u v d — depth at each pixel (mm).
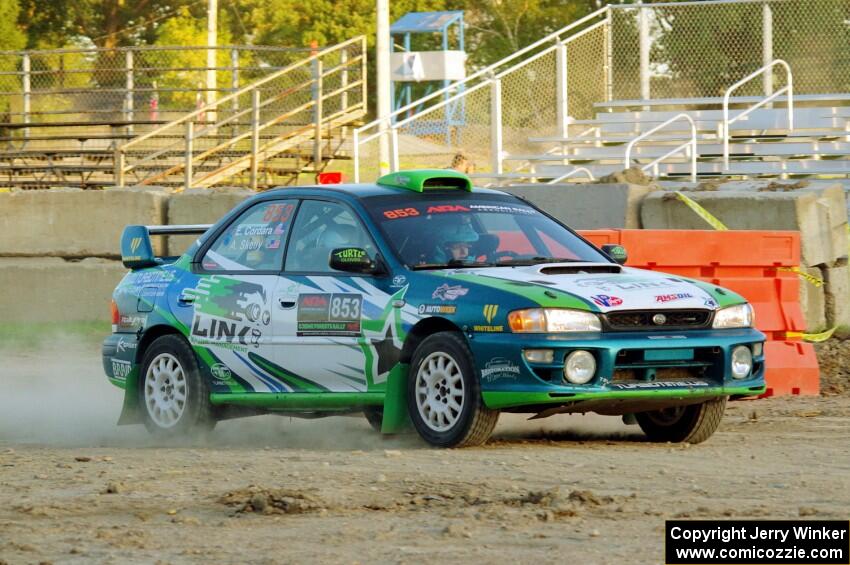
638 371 20891
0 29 120625
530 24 117875
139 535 15125
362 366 22234
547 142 60719
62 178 66500
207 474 19234
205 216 43406
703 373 21469
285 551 14266
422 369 21469
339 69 61938
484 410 20844
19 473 19844
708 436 22734
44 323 44719
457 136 60219
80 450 23016
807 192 38219
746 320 22047
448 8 125000
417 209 23219
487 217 23469
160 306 25172
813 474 18641
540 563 13523
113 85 119438
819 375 33375
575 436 23797
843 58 59906
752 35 61125
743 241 30672
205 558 14047
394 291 21969
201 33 124750
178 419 24562
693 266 30344
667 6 61375
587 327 20547
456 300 21172
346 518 15906
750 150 57375
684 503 16438
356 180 54625
